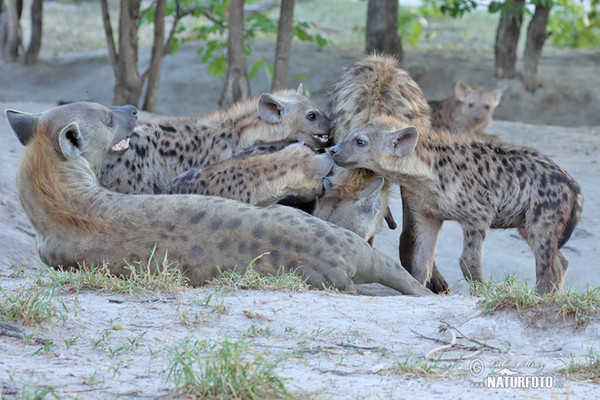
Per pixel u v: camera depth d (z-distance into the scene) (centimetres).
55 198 855
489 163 1059
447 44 3681
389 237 1379
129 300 725
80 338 617
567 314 679
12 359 562
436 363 588
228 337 634
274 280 808
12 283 784
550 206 1040
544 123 2723
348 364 588
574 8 3528
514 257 1325
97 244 835
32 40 3158
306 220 855
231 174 957
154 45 2228
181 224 839
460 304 762
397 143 1013
